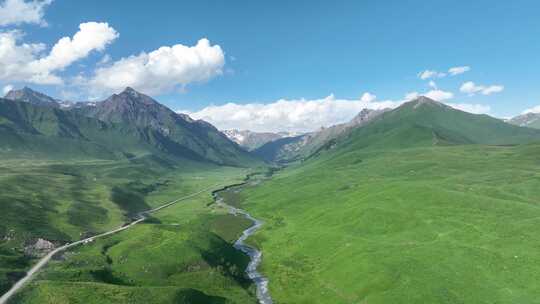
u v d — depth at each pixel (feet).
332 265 441.27
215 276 436.35
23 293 337.52
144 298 336.08
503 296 306.35
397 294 338.54
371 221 528.22
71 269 403.34
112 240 566.77
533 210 451.94
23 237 554.46
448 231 442.09
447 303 312.09
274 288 424.87
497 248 376.27
